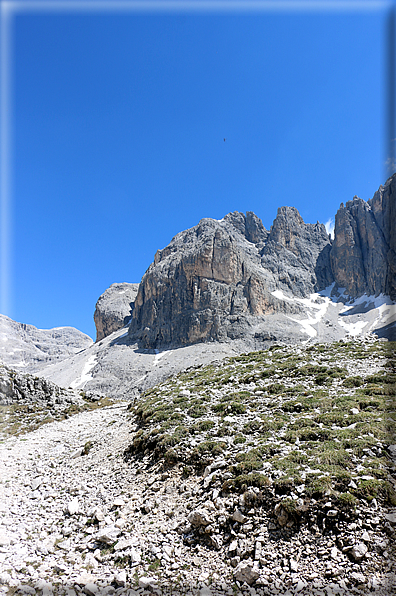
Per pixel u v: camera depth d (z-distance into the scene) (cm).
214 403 2616
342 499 1196
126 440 2622
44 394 5150
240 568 1110
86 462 2475
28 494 2058
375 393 2198
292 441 1722
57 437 3453
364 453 1465
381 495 1202
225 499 1401
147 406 3086
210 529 1306
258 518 1270
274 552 1141
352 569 1019
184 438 2033
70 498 1916
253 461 1561
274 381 2909
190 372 4450
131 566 1245
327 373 2847
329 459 1431
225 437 1948
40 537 1500
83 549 1387
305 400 2288
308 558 1089
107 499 1786
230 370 3703
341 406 2059
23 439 3503
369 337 4141
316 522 1183
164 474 1809
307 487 1284
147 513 1562
